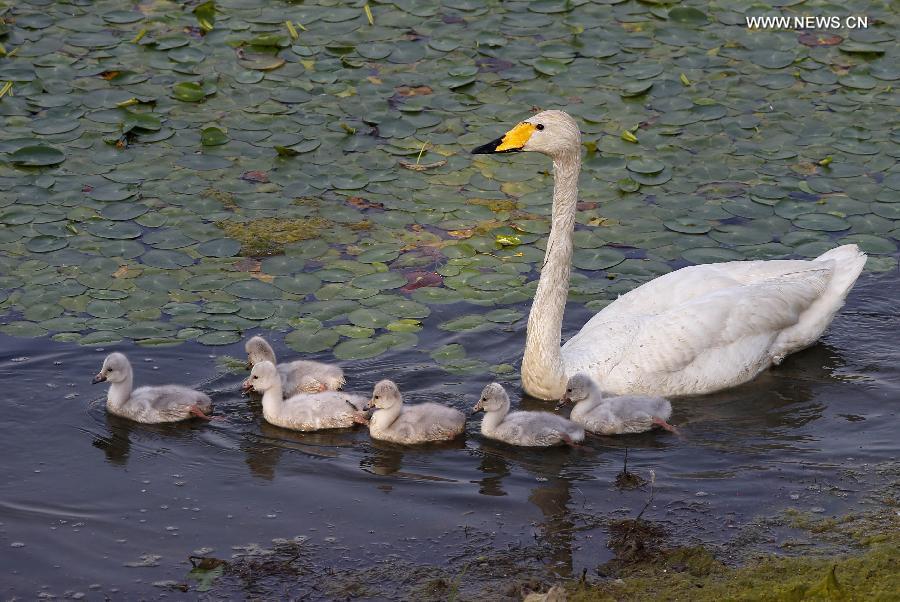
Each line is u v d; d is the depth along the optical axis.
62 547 11.33
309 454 13.00
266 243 16.73
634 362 14.13
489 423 13.28
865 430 13.41
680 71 21.14
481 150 13.84
